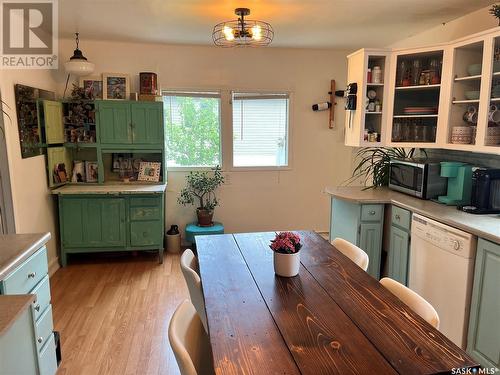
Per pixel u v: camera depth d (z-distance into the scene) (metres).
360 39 4.01
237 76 4.43
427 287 2.56
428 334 1.25
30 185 3.26
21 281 1.73
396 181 3.41
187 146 4.51
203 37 3.87
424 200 2.99
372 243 3.14
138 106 3.94
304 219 4.85
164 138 4.10
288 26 3.48
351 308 1.43
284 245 1.73
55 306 3.00
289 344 1.18
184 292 3.28
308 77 4.56
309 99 4.61
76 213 3.75
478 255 2.13
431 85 3.12
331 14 3.12
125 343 2.49
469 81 2.93
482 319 2.12
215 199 4.60
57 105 3.76
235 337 1.22
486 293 2.08
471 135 2.82
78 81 4.05
